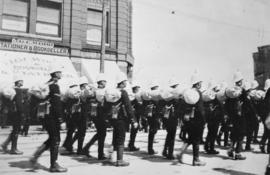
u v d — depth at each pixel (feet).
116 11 87.04
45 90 24.47
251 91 37.06
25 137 48.91
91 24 84.28
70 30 79.87
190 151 35.99
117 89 27.12
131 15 98.58
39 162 28.19
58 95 24.63
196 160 27.53
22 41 73.72
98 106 28.43
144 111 33.58
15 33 73.36
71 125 31.83
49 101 24.64
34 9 76.59
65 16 79.87
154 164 27.96
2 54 71.10
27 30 76.38
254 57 102.47
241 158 30.48
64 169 24.61
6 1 74.28
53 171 24.40
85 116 31.14
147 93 32.94
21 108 31.55
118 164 26.89
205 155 32.96
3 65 69.46
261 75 98.89
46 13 78.74
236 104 30.01
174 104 30.14
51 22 79.20
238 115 30.12
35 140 44.50
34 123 67.51
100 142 29.25
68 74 74.43
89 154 31.48
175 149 37.45
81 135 31.73
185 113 27.12
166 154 31.45
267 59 97.86
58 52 77.87
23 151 33.63
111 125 27.27
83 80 32.91
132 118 26.73
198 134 27.27
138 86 35.55
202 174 24.21
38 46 75.41
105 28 83.25
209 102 33.32
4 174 23.43
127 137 50.90
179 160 28.40
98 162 28.53
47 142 25.14
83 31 81.76
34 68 72.43
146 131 60.90
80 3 81.41
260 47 101.96
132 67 96.58
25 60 72.49
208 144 34.09
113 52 85.61
